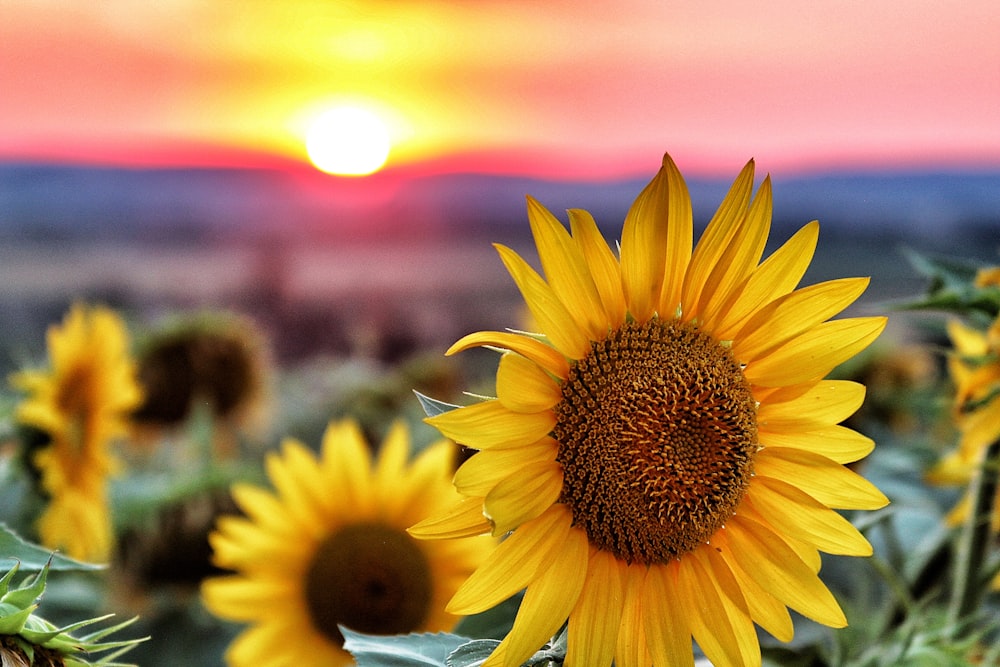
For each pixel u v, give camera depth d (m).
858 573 1.07
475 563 1.06
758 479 0.69
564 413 0.67
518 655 0.64
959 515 0.98
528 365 0.64
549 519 0.66
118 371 1.24
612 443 0.66
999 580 0.98
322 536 1.09
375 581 1.06
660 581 0.68
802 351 0.69
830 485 0.69
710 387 0.67
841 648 0.87
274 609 1.08
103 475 1.21
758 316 0.69
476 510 0.65
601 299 0.67
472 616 0.78
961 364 0.96
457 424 0.63
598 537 0.67
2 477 1.12
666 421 0.67
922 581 0.98
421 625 1.06
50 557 0.65
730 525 0.69
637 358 0.67
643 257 0.67
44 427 1.13
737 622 0.69
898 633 0.87
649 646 0.67
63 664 0.63
